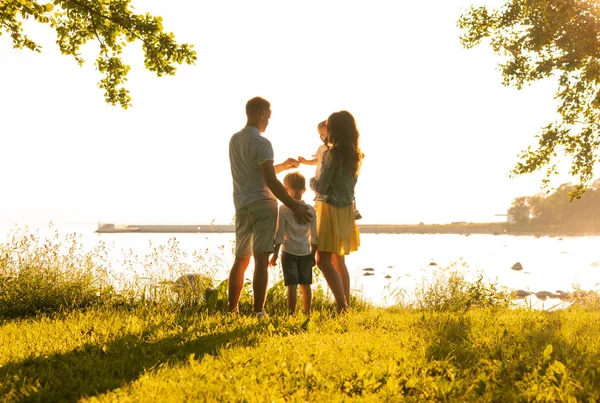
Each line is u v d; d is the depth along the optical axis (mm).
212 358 3686
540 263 34375
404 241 88438
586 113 12672
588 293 9008
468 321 5230
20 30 8398
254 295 5750
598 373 3158
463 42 13594
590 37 11477
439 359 3699
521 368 3332
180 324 5055
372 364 3455
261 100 5820
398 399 2822
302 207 5684
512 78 13008
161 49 8125
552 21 11719
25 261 7117
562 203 177875
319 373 3281
